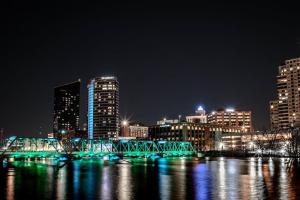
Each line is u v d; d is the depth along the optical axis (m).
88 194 78.88
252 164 180.12
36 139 193.25
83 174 129.12
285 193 76.88
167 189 85.62
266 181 99.50
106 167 170.00
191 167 164.38
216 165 177.25
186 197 73.75
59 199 73.12
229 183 95.94
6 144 186.38
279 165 170.25
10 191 84.06
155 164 196.00
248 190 82.06
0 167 171.00
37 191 83.88
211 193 78.31
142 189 86.12
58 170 147.62
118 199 72.44
